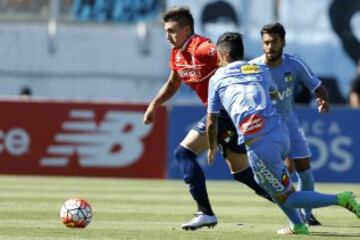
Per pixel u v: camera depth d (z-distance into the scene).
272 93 28.95
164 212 35.38
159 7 87.12
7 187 46.97
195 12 86.94
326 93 31.78
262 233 27.98
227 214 35.25
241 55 26.66
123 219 32.19
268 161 25.69
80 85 87.44
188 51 28.53
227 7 87.19
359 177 56.59
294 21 88.06
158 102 30.81
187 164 28.06
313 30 88.06
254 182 29.23
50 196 41.66
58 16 87.44
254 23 87.19
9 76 87.00
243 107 25.75
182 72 28.97
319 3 88.12
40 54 87.19
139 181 55.06
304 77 31.78
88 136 57.72
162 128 57.50
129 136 57.59
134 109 57.59
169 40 28.75
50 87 87.06
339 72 87.62
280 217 34.16
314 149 56.72
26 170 57.72
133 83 87.12
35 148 57.72
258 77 26.19
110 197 42.25
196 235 27.16
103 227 29.08
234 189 49.81
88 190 46.22
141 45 86.88
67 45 87.31
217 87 26.28
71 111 57.66
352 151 56.66
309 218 31.39
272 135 25.70
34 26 87.31
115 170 57.62
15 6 87.88
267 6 87.62
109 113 57.59
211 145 26.78
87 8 87.56
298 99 61.16
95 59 87.31
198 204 27.86
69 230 27.80
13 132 57.75
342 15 88.00
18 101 57.66
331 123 56.69
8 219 31.16
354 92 70.62
